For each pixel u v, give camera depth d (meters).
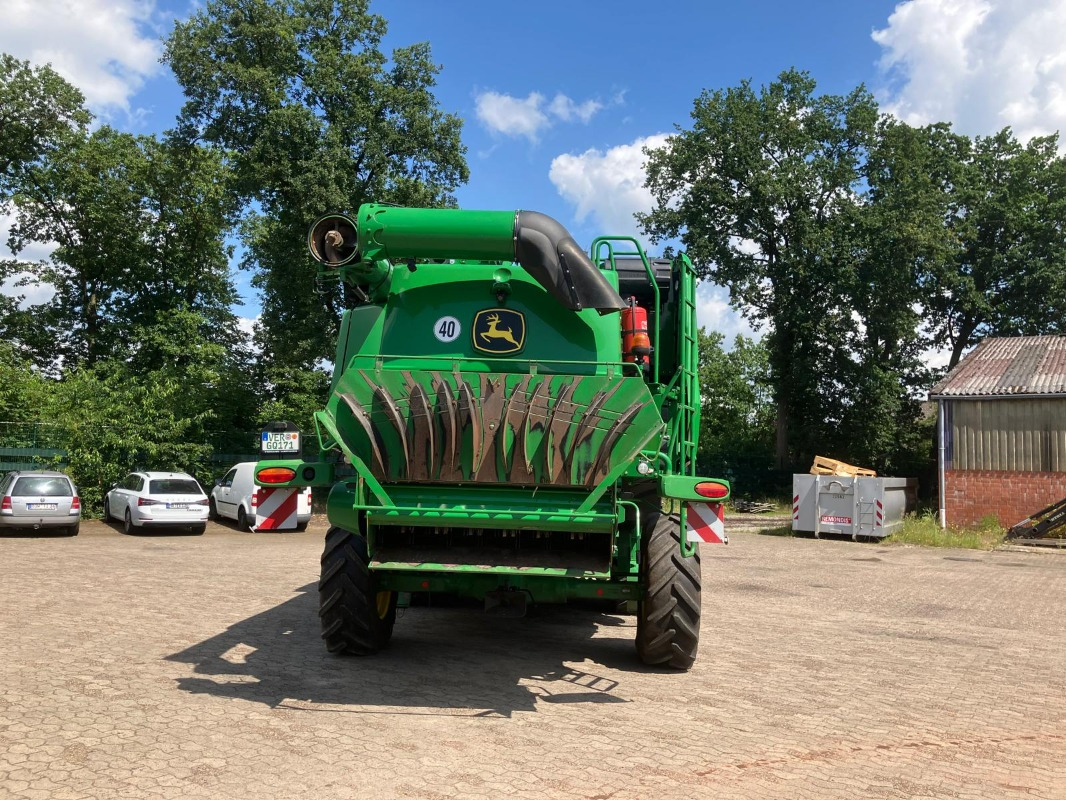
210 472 26.33
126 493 20.86
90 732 4.70
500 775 4.25
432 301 6.52
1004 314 41.38
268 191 27.91
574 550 6.00
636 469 5.84
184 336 28.48
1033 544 20.70
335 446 6.18
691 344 7.20
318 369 28.72
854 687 6.56
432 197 28.67
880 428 37.25
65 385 24.28
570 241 5.91
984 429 23.45
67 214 31.23
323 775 4.15
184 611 8.87
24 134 30.73
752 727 5.33
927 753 4.95
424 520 5.69
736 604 10.86
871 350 37.28
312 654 6.91
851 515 21.42
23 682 5.73
